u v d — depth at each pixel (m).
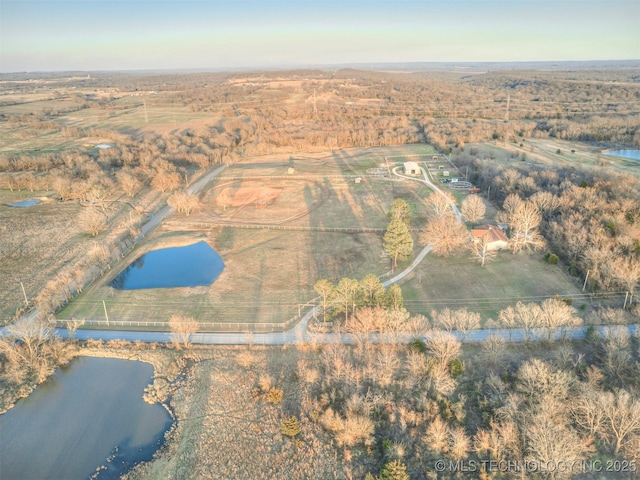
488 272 88.62
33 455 53.12
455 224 99.44
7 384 63.22
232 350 69.12
